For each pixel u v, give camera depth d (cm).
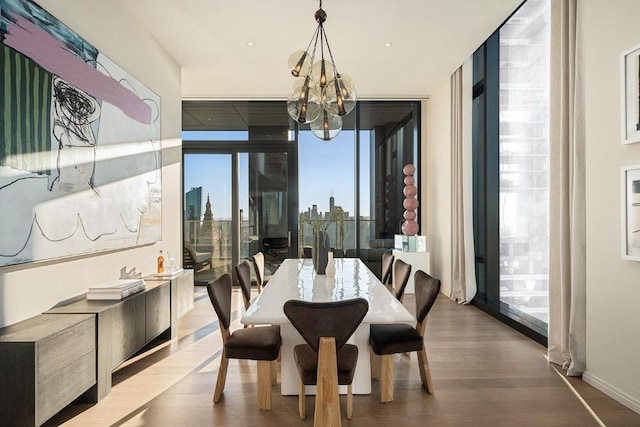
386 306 223
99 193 288
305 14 359
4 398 182
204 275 643
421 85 573
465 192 486
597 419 217
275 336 246
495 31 431
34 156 223
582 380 265
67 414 225
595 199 251
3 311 207
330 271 320
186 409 231
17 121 211
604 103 244
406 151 654
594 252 252
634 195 219
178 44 416
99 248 288
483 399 241
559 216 293
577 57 267
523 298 385
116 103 314
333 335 191
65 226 249
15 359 182
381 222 653
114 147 310
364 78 539
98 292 271
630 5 224
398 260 338
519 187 389
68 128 252
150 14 354
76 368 216
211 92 586
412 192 577
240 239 646
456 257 518
